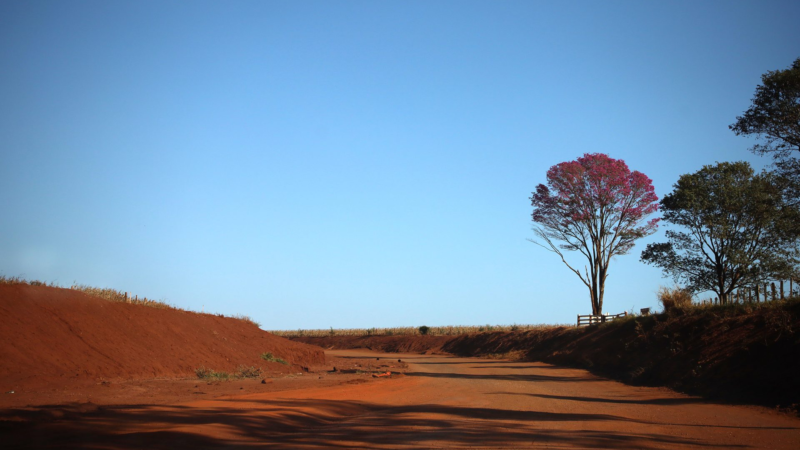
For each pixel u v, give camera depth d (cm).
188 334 2428
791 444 904
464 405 1394
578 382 2200
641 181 4381
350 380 2047
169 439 839
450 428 1027
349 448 838
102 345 1838
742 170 3616
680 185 3819
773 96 2586
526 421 1124
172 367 2031
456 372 2784
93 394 1336
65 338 1723
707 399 1531
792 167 2653
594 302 4491
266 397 1383
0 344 1474
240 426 981
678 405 1442
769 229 3406
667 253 3819
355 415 1236
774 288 2211
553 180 4609
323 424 1101
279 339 3250
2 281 1800
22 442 773
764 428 1065
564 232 4606
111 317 2059
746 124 2709
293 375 2464
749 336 1795
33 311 1736
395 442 887
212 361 2309
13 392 1283
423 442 887
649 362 2277
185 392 1475
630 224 4428
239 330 2978
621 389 1914
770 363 1559
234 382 1866
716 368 1748
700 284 3659
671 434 988
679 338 2270
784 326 1644
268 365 2680
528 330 5338
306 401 1355
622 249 4441
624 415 1246
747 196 3500
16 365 1438
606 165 4394
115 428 897
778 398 1368
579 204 4491
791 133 2625
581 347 3425
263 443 872
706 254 3728
